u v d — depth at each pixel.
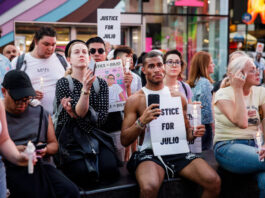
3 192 2.48
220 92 3.79
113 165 3.49
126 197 3.41
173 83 4.54
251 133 3.70
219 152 3.74
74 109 3.35
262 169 3.39
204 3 10.96
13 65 4.11
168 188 3.47
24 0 8.90
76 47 3.57
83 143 3.39
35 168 2.97
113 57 5.18
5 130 2.46
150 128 3.49
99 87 3.61
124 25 10.17
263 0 11.85
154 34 10.57
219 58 11.50
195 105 3.43
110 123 4.09
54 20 9.20
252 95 3.79
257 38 12.03
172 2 10.59
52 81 4.14
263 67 9.02
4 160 2.94
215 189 3.30
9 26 8.89
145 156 3.46
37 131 3.08
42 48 4.00
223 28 11.34
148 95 3.43
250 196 3.78
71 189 2.98
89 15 9.43
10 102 2.93
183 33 10.90
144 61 3.60
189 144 3.78
